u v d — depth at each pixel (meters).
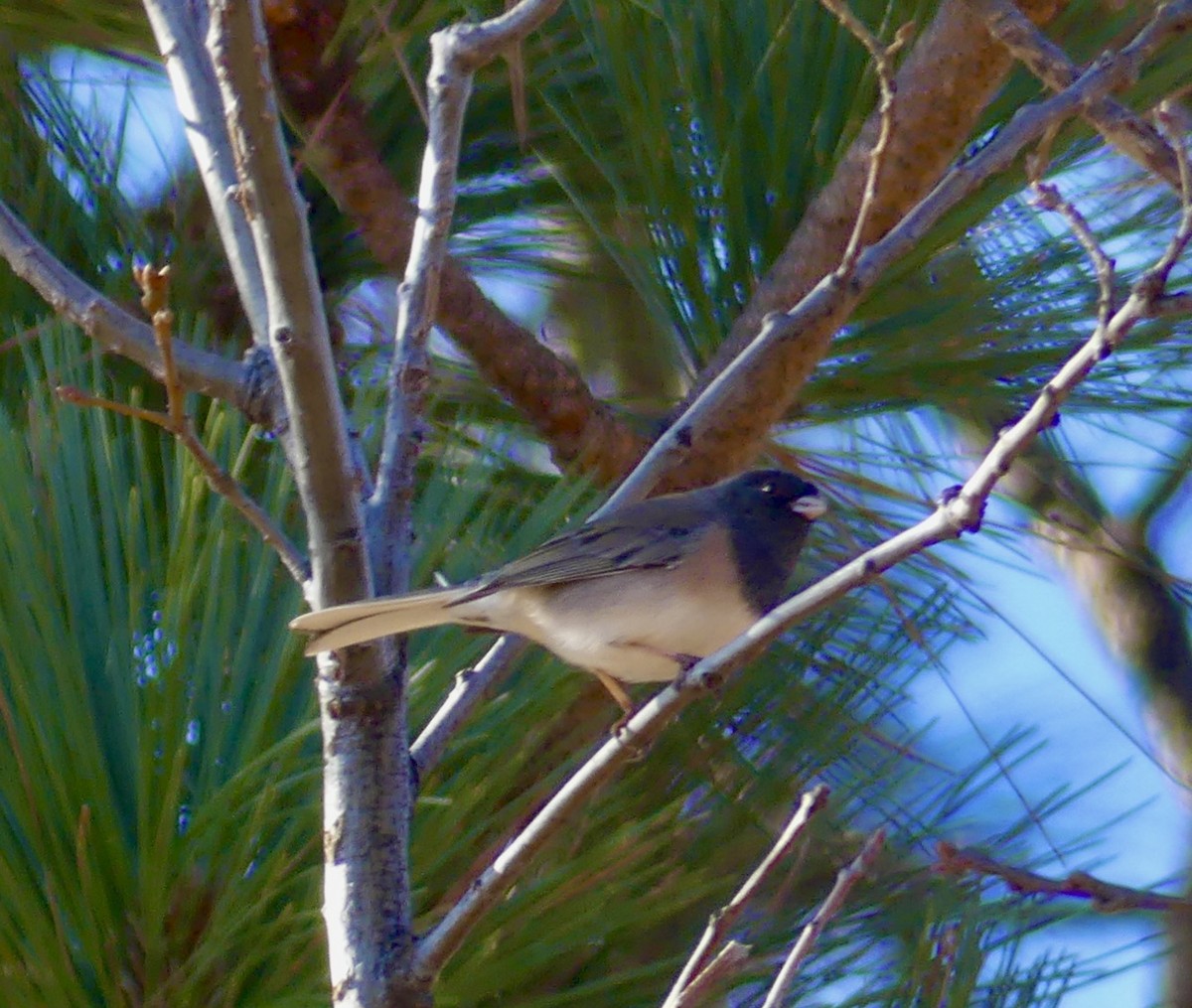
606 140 6.94
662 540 6.46
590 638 6.14
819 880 5.86
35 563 4.68
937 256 6.66
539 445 7.41
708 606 6.46
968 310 6.59
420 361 5.27
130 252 6.89
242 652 4.88
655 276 6.76
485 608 5.73
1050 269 6.55
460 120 5.25
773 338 5.83
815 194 6.58
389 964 4.30
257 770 4.51
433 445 6.90
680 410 6.84
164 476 5.71
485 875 4.30
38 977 4.27
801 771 6.07
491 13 6.70
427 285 5.26
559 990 5.24
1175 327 6.46
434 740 4.96
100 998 4.40
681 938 5.48
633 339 8.20
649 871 5.07
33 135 6.91
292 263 4.30
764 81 6.49
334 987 4.31
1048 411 3.96
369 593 4.59
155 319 3.95
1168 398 6.62
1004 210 6.64
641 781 5.91
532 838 4.27
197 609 5.04
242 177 4.24
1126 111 5.02
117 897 4.40
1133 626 8.81
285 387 4.39
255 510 4.56
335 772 4.56
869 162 6.08
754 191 6.64
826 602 4.32
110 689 4.62
